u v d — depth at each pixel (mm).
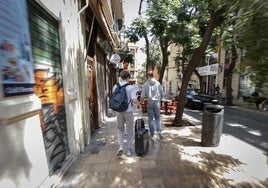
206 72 25547
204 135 4871
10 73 1987
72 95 4027
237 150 4637
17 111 2023
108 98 11898
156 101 5438
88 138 5070
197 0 6449
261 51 1605
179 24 8398
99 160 4008
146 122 7680
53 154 3197
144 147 4258
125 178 3279
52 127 3201
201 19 8102
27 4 2562
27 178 2215
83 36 5289
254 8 1582
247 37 1679
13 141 1978
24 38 2283
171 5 8320
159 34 8734
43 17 3086
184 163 3877
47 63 3164
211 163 3887
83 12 5309
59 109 3566
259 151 4582
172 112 9906
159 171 3527
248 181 3211
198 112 11695
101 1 6414
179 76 33031
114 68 17281
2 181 1792
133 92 4180
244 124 8125
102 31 8617
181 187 3021
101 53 9281
